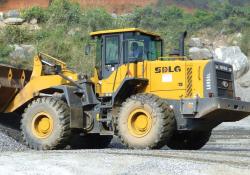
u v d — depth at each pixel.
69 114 15.74
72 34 37.12
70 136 15.77
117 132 15.34
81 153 13.05
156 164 10.46
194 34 42.25
